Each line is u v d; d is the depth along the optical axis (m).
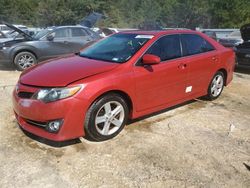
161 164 3.65
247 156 3.96
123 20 59.00
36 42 9.09
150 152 3.91
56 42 9.47
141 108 4.48
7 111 5.15
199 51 5.52
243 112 5.63
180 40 5.16
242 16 48.38
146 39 4.71
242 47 9.63
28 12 51.59
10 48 8.76
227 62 6.17
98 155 3.78
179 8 57.31
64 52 9.66
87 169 3.49
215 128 4.78
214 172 3.56
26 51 9.00
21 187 3.17
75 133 3.80
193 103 5.96
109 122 4.12
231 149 4.12
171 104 5.04
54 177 3.33
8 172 3.39
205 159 3.82
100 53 4.78
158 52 4.70
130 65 4.28
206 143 4.24
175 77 4.90
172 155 3.86
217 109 5.69
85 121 3.86
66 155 3.75
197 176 3.46
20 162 3.58
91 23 19.31
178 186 3.27
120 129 4.30
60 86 3.68
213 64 5.76
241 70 10.18
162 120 4.96
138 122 4.81
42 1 52.91
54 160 3.64
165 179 3.38
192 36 5.45
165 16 59.28
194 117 5.19
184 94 5.24
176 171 3.53
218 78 6.13
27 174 3.37
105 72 4.02
